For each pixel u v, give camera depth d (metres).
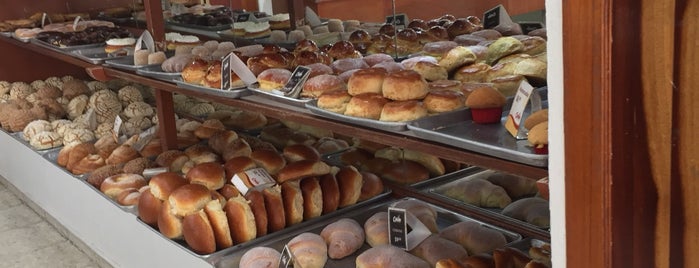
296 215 2.38
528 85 1.47
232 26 3.67
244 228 2.28
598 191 0.96
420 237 2.13
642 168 0.96
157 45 3.27
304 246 2.16
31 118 4.22
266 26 3.44
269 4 3.54
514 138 1.45
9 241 3.71
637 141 0.95
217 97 2.45
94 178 3.11
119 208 2.80
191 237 2.26
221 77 2.42
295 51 2.84
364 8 2.83
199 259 2.24
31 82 4.98
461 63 2.04
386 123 1.68
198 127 3.58
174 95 4.21
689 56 0.87
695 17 0.86
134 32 4.84
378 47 2.62
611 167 0.94
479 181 2.34
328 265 2.17
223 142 3.16
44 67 5.01
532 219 2.10
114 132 3.70
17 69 4.92
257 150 2.76
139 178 2.99
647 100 0.93
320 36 2.98
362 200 2.53
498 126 1.58
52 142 3.79
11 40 4.64
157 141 3.48
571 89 0.97
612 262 0.98
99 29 4.32
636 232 0.98
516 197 2.25
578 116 0.97
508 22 2.32
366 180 2.58
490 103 1.58
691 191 0.92
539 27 2.19
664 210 0.95
